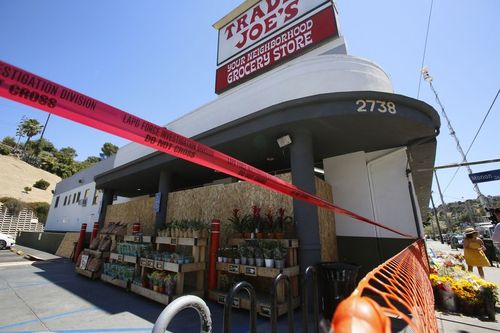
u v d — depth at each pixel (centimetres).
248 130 498
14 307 427
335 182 597
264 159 648
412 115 431
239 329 325
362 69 488
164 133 98
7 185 3997
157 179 892
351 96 421
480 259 543
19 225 2562
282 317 362
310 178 452
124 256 561
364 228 536
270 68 708
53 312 402
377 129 471
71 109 74
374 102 420
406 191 520
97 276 644
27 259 1081
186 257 452
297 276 407
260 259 396
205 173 789
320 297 384
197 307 137
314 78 494
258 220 466
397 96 422
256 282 457
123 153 1012
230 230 550
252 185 540
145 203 838
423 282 196
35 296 494
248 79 755
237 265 416
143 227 811
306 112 438
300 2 693
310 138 480
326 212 533
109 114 84
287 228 448
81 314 392
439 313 394
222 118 625
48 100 70
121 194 1237
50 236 1440
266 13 768
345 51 586
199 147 111
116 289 548
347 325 50
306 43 650
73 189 1650
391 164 549
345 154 598
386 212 527
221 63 855
